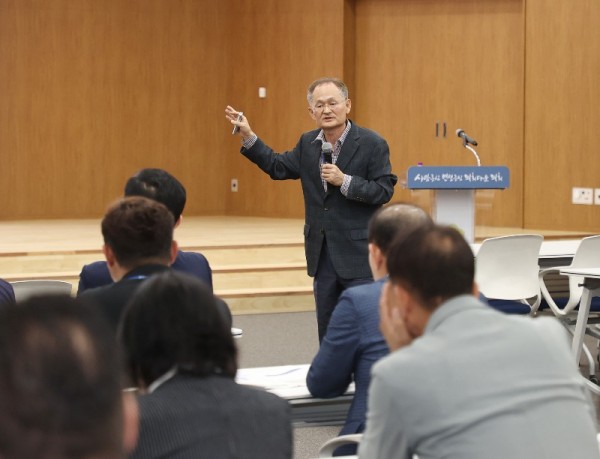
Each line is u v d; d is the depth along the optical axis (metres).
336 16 15.24
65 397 0.97
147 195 4.38
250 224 15.10
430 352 2.17
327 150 6.11
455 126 14.67
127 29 16.09
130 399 1.19
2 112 15.56
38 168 15.77
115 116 16.11
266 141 16.03
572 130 13.81
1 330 0.99
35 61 15.68
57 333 1.00
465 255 2.32
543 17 13.95
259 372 4.35
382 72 15.15
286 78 15.79
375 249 3.54
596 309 7.59
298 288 11.55
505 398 2.12
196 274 4.49
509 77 14.30
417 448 2.12
